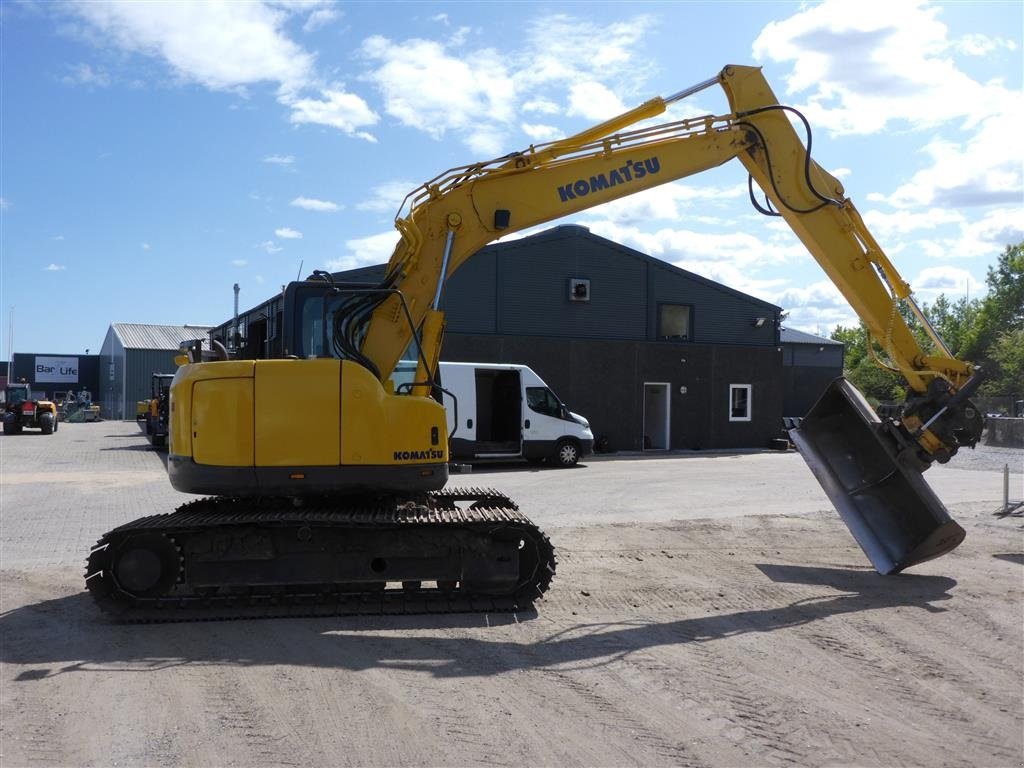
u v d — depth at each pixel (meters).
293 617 7.08
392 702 5.11
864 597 7.82
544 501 14.27
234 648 6.24
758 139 8.66
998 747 4.53
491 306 25.47
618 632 6.65
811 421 9.80
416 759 4.31
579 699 5.18
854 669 5.78
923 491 8.55
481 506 8.42
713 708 5.05
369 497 7.67
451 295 24.97
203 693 5.26
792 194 8.72
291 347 7.79
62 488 15.94
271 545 7.26
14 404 36.22
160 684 5.43
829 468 9.51
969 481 17.88
